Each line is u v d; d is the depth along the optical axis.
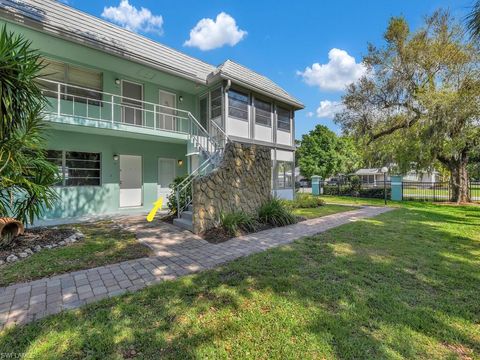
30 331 2.30
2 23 6.36
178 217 7.20
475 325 2.39
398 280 3.34
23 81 4.59
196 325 2.39
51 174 5.34
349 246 4.86
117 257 4.26
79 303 2.79
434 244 5.01
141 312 2.60
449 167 14.02
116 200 9.52
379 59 14.02
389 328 2.34
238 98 11.18
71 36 7.18
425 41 12.78
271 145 12.77
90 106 8.82
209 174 6.27
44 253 4.40
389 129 14.70
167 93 10.98
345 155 34.16
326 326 2.37
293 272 3.60
